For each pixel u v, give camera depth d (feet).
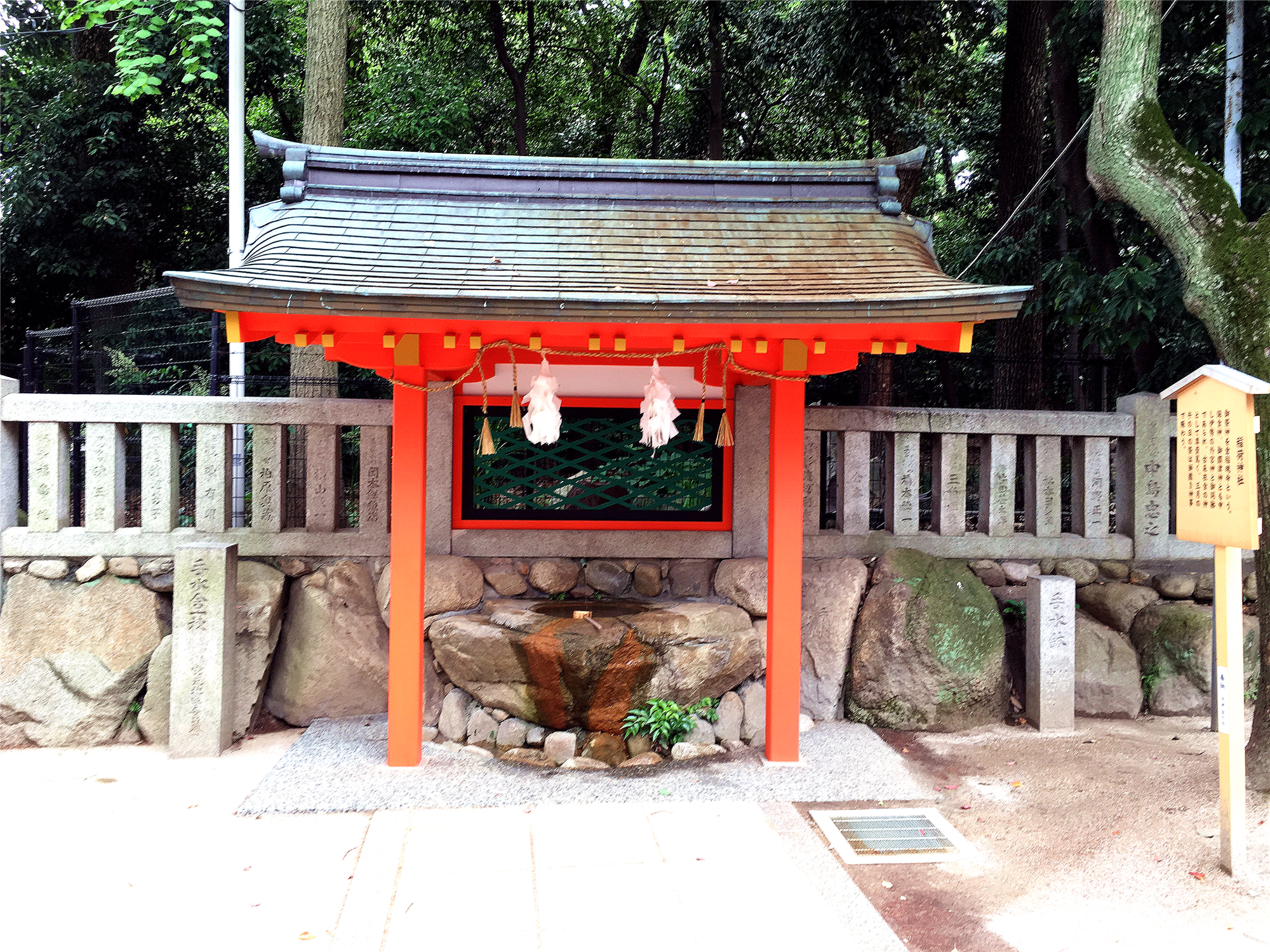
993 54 43.93
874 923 10.86
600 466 20.27
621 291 13.89
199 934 10.48
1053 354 39.42
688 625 17.24
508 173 17.04
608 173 17.21
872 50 32.63
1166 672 19.90
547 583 19.77
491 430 19.36
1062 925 10.96
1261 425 14.33
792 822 13.93
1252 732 15.07
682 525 20.33
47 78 38.06
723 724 17.65
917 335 14.40
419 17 47.09
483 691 17.24
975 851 13.03
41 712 17.78
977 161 44.11
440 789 14.99
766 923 10.82
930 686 18.44
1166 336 32.78
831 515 24.50
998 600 20.90
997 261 29.96
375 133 40.98
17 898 11.30
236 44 24.82
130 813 14.08
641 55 51.13
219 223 44.88
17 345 40.96
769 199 17.21
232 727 17.69
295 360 24.66
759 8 41.39
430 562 19.19
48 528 19.13
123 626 18.65
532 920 10.83
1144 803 14.61
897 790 15.28
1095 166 17.01
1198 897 11.59
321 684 18.69
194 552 16.97
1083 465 21.30
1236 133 20.66
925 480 28.40
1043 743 17.79
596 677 16.42
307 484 19.90
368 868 12.17
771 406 16.43
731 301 13.32
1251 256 14.58
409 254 15.15
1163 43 25.72
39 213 36.04
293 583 19.63
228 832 13.35
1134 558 21.30
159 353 31.17
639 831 13.48
